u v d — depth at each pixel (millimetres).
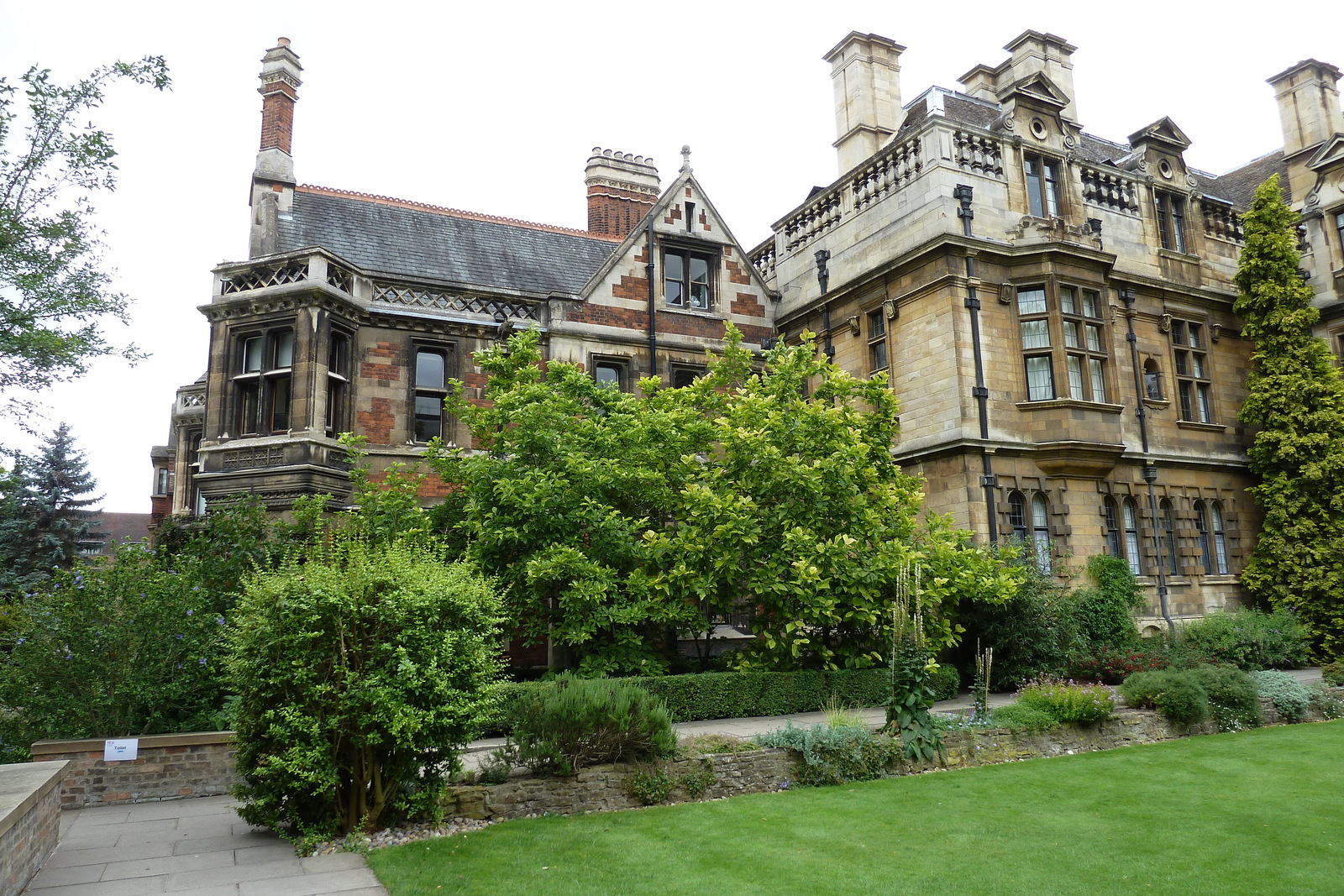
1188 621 19703
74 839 8164
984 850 7535
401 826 8266
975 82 23844
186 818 8977
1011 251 19000
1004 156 19734
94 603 10562
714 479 14656
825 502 14109
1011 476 18234
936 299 18656
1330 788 9617
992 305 18875
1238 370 22969
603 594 13406
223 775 10141
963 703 14742
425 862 7227
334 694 7914
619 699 9406
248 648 8016
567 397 15188
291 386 17141
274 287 17406
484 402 19609
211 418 17609
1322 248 22906
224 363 17719
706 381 16781
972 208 18984
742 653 15367
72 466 33219
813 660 15289
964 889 6609
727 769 9750
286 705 7863
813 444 14625
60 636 10406
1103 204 21391
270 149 20125
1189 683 13164
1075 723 12188
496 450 15039
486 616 8727
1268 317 21797
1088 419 18641
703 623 14508
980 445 17766
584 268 23625
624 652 14000
